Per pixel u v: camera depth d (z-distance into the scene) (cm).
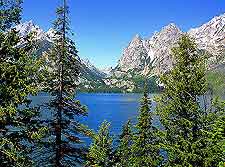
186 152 2073
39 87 1694
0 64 1457
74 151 2041
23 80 1483
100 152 2780
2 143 1430
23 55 1506
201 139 2019
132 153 3194
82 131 2062
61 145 2006
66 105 2023
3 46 1504
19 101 1464
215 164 1964
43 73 1709
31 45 1577
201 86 2125
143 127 3141
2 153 1460
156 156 3097
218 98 2038
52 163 1977
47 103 2011
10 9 1506
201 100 2159
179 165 2064
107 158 2828
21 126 1538
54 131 1972
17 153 1516
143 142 3108
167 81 2198
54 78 1989
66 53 2020
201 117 2052
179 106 2128
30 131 1542
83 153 2073
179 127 2150
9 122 1510
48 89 1986
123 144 3494
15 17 1527
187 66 2180
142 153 3094
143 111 3153
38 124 1608
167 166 2142
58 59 2016
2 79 1482
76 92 2064
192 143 2050
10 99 1480
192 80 2125
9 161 1480
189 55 2198
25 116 1555
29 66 1515
